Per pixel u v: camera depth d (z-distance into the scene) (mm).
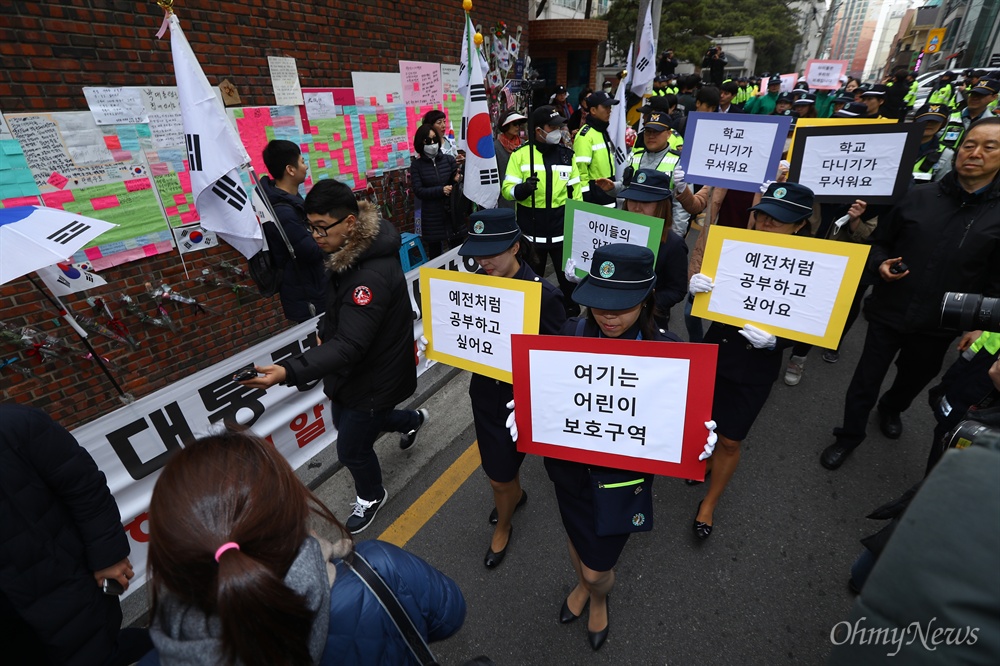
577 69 14031
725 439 2482
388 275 2279
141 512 2453
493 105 8008
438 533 2812
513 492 2486
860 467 3186
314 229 2170
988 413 1471
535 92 9820
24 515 1311
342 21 5254
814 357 4570
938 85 15352
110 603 1561
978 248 2453
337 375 2438
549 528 2824
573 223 3281
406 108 6316
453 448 3514
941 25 43219
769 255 2201
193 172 3049
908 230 2668
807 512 2854
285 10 4680
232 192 3158
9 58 3146
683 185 3834
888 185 3223
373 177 6051
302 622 694
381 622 875
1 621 1358
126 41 3637
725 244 2303
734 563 2553
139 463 2424
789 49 40031
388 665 875
